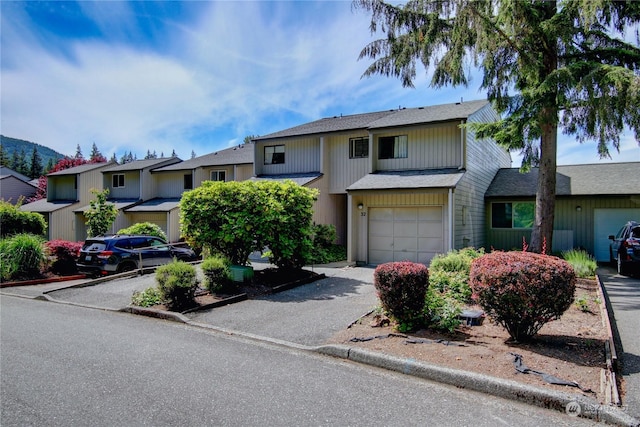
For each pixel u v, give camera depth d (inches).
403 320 221.8
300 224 418.6
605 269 494.0
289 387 154.1
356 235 562.6
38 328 253.8
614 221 574.6
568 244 593.9
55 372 171.3
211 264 340.8
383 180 543.2
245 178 894.4
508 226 638.5
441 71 440.8
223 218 393.1
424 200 516.4
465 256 365.7
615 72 337.4
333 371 172.9
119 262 486.9
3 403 139.9
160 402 140.3
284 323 254.4
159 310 292.4
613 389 140.7
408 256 531.2
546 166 439.2
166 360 187.5
